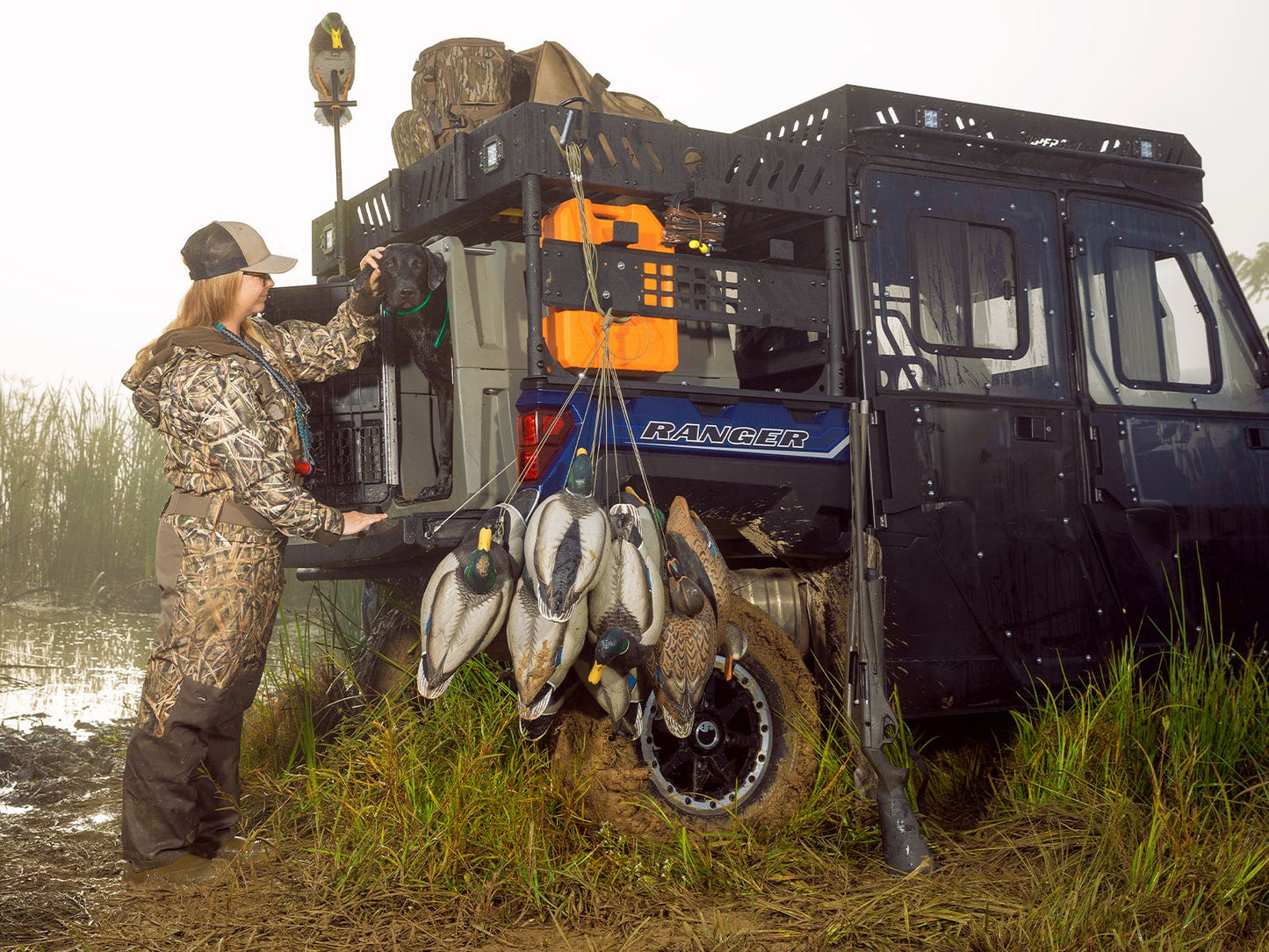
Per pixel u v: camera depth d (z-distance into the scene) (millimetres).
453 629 2988
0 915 3055
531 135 3678
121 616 8273
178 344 3400
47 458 9016
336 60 4828
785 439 3961
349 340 3867
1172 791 3684
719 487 3840
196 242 3535
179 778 3309
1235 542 4785
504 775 3508
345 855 3322
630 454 3686
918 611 4102
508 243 3969
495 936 2969
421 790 3455
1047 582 4359
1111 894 3023
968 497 4234
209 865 3363
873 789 3594
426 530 3551
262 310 3682
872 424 4102
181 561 3350
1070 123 4727
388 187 4527
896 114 4367
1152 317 4770
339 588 6133
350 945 2896
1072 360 4531
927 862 3395
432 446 4203
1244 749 3959
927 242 4324
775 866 3418
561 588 2910
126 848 3326
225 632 3318
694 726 3643
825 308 4164
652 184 3879
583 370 3678
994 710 4223
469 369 3822
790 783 3740
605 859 3330
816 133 4391
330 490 4340
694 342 4066
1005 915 3043
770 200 4070
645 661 3174
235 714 3439
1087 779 3834
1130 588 4523
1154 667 4547
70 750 4848
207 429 3283
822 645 4156
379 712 3883
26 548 8852
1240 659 4500
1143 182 4871
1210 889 3078
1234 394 4902
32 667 6539
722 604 3301
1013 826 3680
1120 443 4566
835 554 4059
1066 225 4605
